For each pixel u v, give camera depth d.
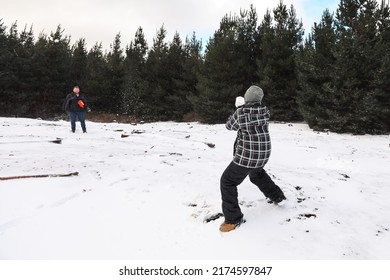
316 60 16.84
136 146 9.80
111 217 4.22
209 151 9.47
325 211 4.48
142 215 4.29
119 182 5.54
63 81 31.86
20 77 30.08
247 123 3.73
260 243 3.59
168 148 9.59
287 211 4.35
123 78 31.77
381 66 14.36
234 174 3.81
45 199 4.73
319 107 16.08
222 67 21.69
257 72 20.75
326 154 9.80
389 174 7.29
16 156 7.45
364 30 15.35
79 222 4.06
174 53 27.92
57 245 3.55
